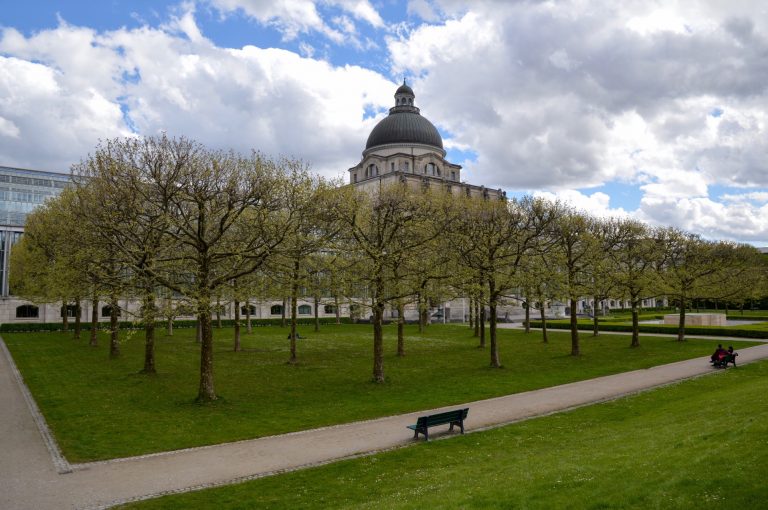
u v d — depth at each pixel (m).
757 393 24.45
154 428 23.19
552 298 48.25
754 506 10.94
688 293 57.66
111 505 14.82
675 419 21.81
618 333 71.25
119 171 29.91
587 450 17.77
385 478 16.64
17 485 16.52
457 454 19.28
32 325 75.62
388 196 43.03
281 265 35.06
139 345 56.34
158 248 30.23
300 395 30.42
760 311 114.62
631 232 58.34
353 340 63.22
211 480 16.86
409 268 38.59
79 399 29.12
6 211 117.88
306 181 32.75
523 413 26.00
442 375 37.41
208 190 29.83
